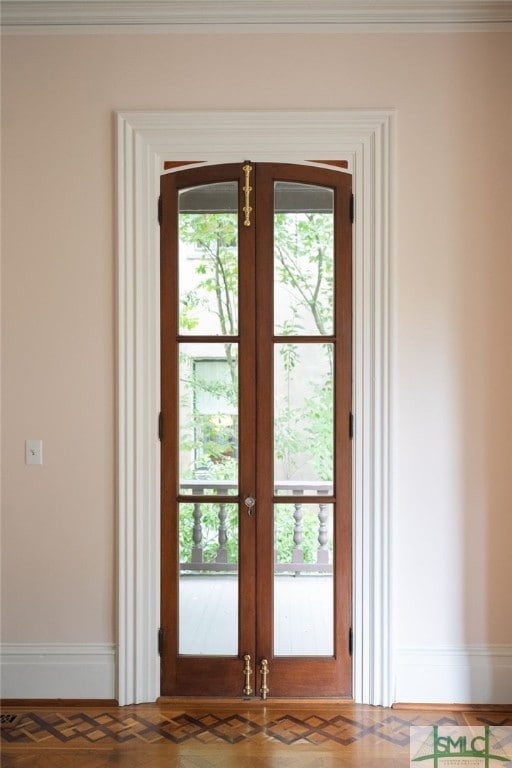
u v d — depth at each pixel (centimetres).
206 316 320
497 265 313
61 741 284
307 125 313
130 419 315
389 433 312
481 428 315
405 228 315
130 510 316
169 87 316
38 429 319
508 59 313
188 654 320
